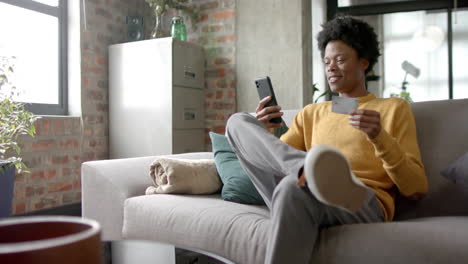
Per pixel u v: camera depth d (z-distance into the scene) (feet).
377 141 3.96
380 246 3.32
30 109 9.55
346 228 3.58
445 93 15.96
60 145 9.76
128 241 3.46
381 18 16.60
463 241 3.12
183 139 10.86
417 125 5.03
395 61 16.55
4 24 9.14
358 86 5.09
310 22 11.38
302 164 3.48
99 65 11.11
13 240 1.36
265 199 4.42
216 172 5.85
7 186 6.74
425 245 3.17
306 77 11.05
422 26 15.99
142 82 10.83
